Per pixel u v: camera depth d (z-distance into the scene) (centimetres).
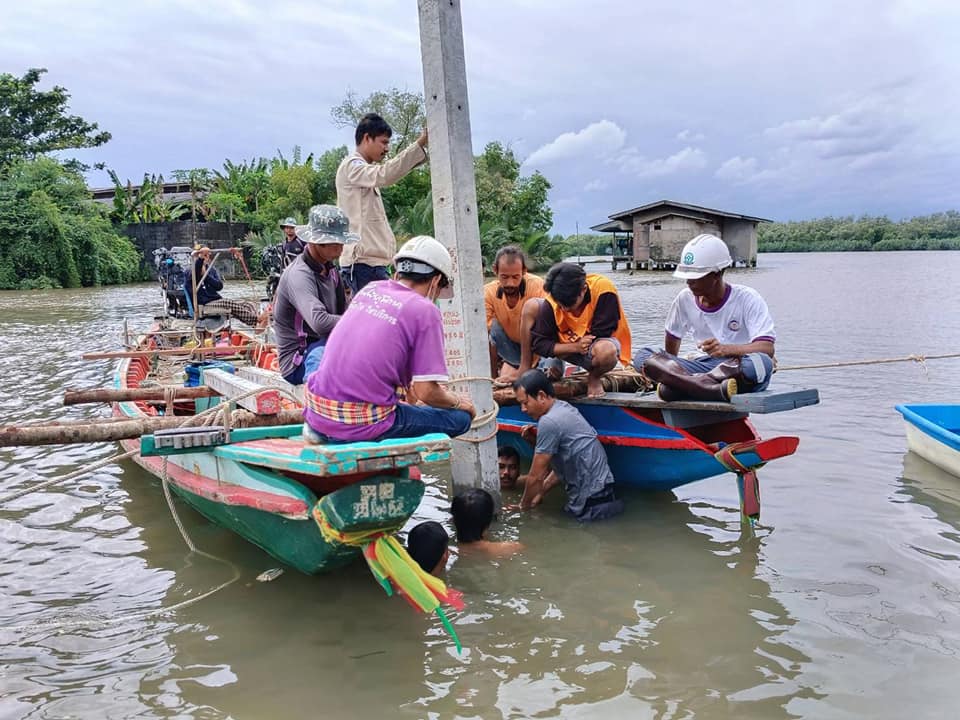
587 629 396
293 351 537
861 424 782
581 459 546
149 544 519
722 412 538
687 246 539
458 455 568
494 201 3706
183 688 350
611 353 552
